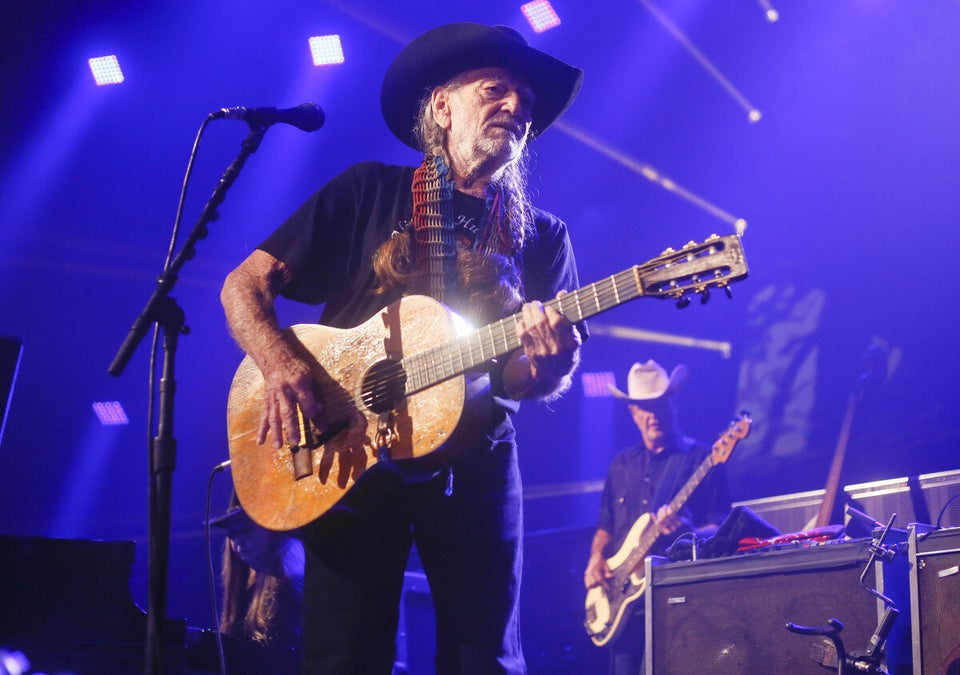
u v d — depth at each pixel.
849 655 4.32
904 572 4.72
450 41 3.23
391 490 2.76
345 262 3.13
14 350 3.96
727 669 5.02
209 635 4.10
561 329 2.59
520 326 2.58
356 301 3.05
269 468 2.93
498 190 3.14
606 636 6.55
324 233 3.11
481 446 2.78
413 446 2.67
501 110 3.17
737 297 10.43
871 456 8.99
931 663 4.32
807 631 4.38
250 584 4.52
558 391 2.86
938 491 5.36
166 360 2.81
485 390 2.74
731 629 5.08
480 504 2.76
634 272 2.51
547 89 3.47
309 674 2.72
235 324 2.99
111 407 11.79
